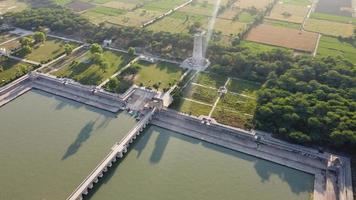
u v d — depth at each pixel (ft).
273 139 504.84
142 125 530.27
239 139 513.04
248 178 456.86
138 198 428.56
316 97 549.54
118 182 451.53
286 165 472.03
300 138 487.61
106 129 539.29
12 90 628.69
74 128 540.93
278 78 614.75
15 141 513.04
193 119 544.62
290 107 523.29
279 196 431.84
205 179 454.81
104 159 468.34
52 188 435.94
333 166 456.86
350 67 637.71
